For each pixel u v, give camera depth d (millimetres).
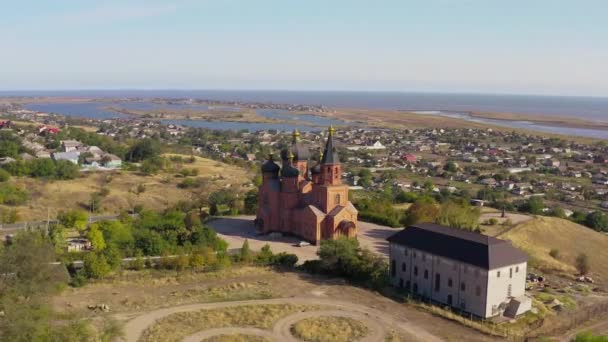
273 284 109312
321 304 98750
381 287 109938
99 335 80062
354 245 120188
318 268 118438
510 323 94500
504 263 96625
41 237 123875
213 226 161375
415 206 164500
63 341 72688
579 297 112500
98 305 94438
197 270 115750
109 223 134000
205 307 95812
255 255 124062
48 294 83062
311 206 142125
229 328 86812
